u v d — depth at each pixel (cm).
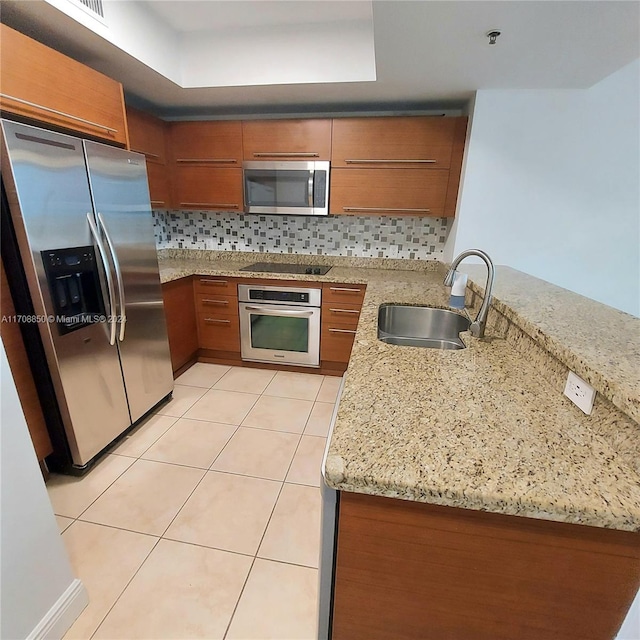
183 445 206
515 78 202
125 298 198
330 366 300
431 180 262
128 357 205
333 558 76
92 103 179
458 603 74
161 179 282
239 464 192
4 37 137
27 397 162
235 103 273
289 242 326
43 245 149
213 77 231
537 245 246
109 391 193
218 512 161
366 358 117
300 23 212
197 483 178
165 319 237
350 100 260
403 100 257
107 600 124
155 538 147
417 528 69
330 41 213
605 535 63
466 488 61
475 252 139
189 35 226
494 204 243
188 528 152
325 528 73
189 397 260
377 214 276
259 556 141
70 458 178
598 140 225
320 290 277
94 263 175
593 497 60
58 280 157
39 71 151
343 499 70
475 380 102
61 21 156
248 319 296
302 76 221
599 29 142
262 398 261
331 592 79
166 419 232
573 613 70
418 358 117
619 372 77
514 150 233
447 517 67
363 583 76
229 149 280
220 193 291
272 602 125
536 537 66
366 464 67
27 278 148
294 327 292
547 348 100
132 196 197
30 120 154
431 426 79
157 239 327
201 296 299
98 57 190
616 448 72
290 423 231
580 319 116
